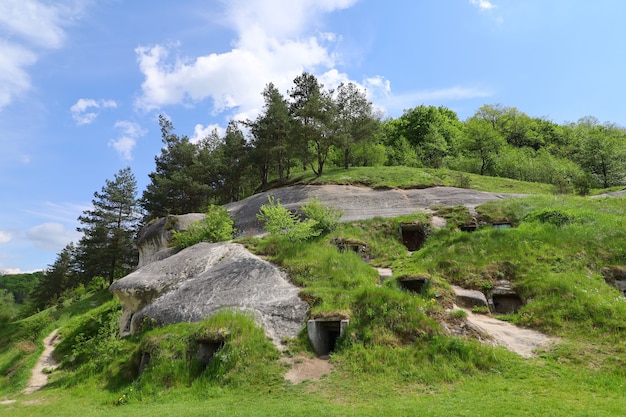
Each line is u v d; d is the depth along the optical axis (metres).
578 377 10.51
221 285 18.16
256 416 8.97
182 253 23.16
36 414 12.77
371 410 8.92
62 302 47.91
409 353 12.12
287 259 19.62
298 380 11.80
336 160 52.22
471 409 8.45
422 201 29.88
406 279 16.75
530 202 25.59
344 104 43.56
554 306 14.52
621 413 7.91
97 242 45.78
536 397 9.20
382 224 25.17
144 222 49.25
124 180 49.12
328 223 24.22
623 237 17.94
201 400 11.38
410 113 73.88
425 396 9.90
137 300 19.97
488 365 11.37
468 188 33.22
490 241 19.50
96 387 15.13
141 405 11.91
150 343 15.05
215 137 56.69
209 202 49.62
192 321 16.22
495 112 75.50
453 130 70.31
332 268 18.14
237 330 13.79
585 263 16.88
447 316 13.38
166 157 50.22
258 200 36.19
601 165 46.91
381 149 52.25
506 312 15.98
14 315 52.66
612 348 11.91
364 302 14.23
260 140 45.62
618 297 14.86
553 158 53.78
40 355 23.86
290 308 15.26
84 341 21.22
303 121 41.38
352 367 11.97
